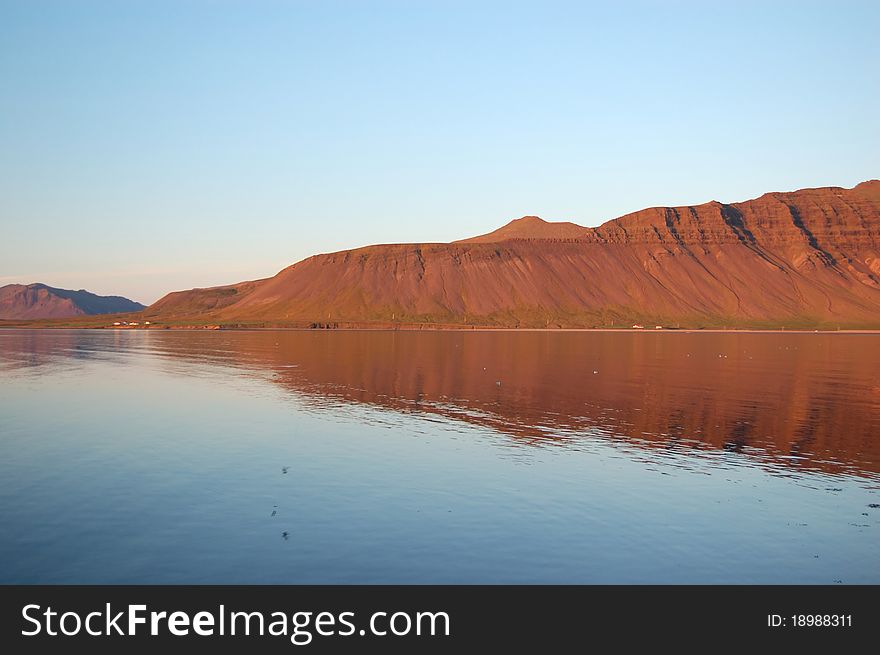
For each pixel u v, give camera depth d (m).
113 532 19.84
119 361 84.19
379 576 17.17
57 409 43.19
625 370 75.69
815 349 127.06
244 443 32.72
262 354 99.75
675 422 40.31
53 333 189.00
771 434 36.91
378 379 63.75
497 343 140.38
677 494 24.75
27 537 19.42
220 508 22.16
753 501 24.06
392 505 22.75
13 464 27.97
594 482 26.20
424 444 32.94
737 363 87.94
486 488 25.03
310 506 22.48
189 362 83.50
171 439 33.53
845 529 21.25
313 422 39.06
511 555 18.58
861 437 36.28
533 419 40.97
